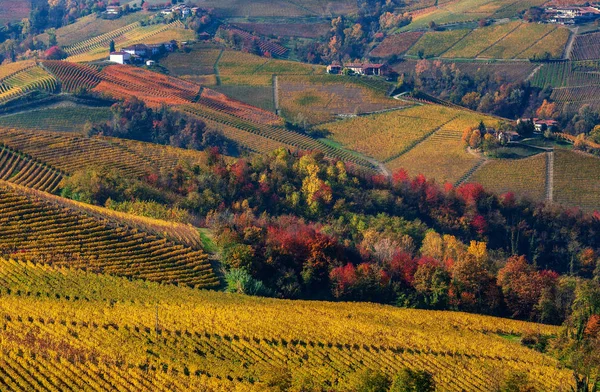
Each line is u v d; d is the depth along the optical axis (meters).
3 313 162.62
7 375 136.75
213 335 165.62
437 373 162.25
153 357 151.62
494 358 171.75
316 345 166.88
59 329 158.38
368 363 163.12
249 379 149.00
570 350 171.88
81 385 137.12
